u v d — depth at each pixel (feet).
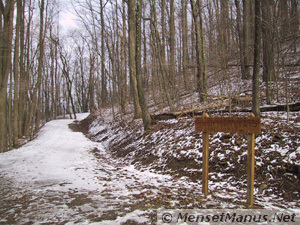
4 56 45.39
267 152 19.49
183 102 49.85
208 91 48.73
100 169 26.91
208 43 45.16
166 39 62.64
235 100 35.86
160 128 35.29
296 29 30.96
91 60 109.19
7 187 19.21
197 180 20.01
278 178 16.90
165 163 25.36
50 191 17.87
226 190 17.28
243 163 19.63
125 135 43.29
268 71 31.24
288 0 33.19
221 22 47.75
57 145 47.73
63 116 122.01
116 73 90.63
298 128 21.30
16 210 13.85
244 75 47.73
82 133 71.51
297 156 17.66
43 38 66.95
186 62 54.75
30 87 79.41
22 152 40.14
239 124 14.56
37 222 12.02
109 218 12.42
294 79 36.55
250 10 45.80
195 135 27.22
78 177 22.75
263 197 15.62
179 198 15.75
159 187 18.78
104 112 84.64
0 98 45.44
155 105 60.54
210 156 22.34
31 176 23.16
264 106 30.19
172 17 52.85
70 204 14.82
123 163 30.66
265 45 31.94
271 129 22.30
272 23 30.01
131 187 18.99
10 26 45.57
